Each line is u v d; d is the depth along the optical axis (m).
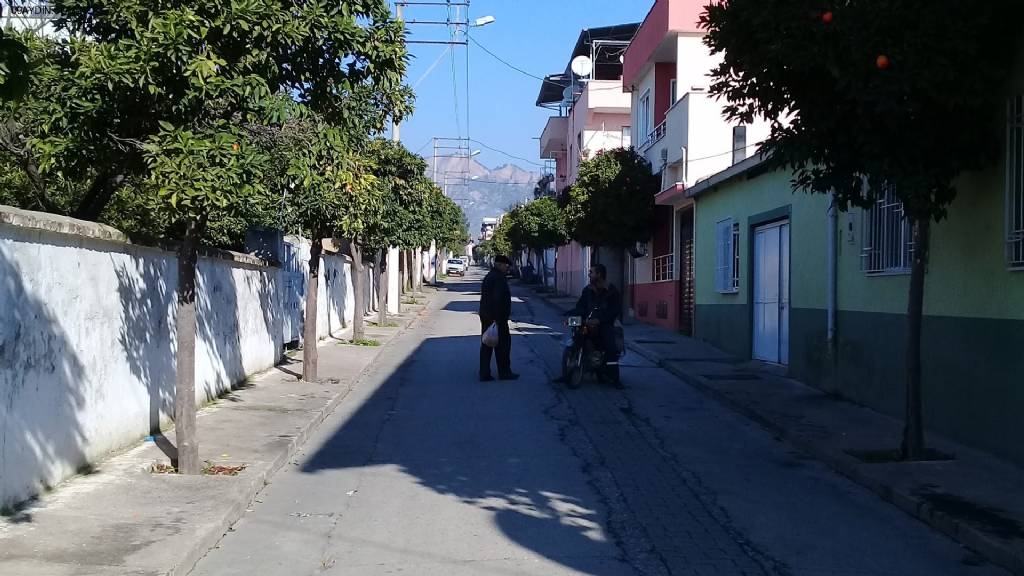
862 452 9.26
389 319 29.25
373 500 7.79
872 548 6.56
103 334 8.35
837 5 7.88
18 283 6.70
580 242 29.20
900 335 11.09
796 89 8.70
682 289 24.70
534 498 7.87
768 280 16.91
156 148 7.15
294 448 9.71
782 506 7.69
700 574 5.93
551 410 12.45
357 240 20.39
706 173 22.31
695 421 11.78
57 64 7.96
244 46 7.65
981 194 9.16
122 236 8.61
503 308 15.43
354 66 8.51
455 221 65.44
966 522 6.77
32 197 12.42
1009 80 8.52
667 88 26.61
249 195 7.40
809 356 14.19
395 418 11.95
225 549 6.42
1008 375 8.70
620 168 26.58
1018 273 8.52
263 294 15.66
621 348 14.50
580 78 43.66
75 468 7.75
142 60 7.04
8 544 5.91
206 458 8.77
